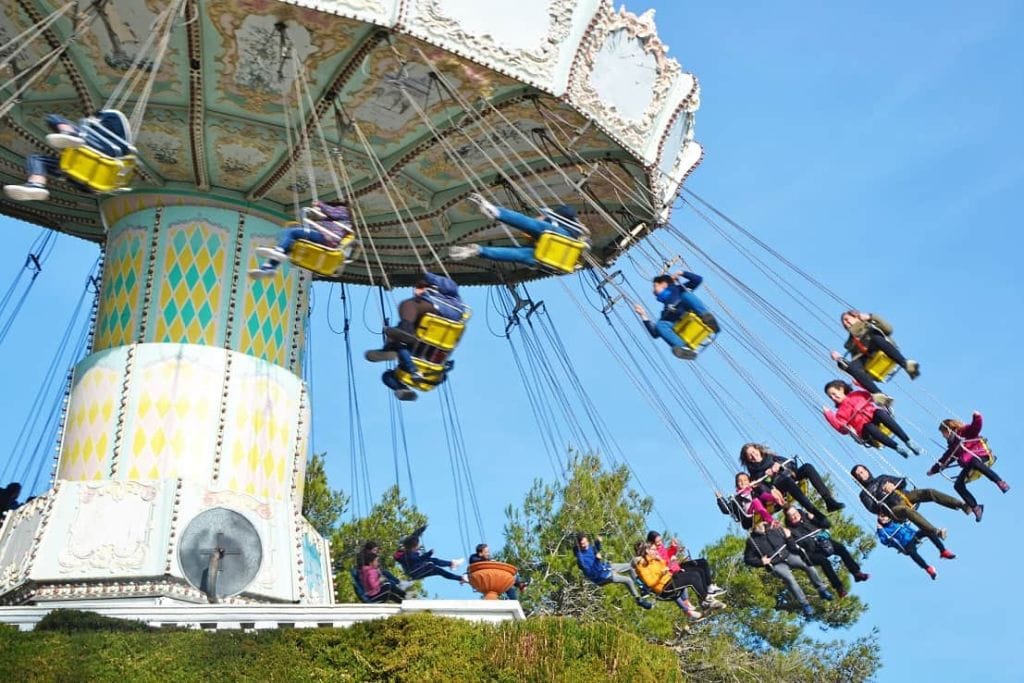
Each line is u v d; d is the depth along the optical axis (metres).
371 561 22.00
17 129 22.80
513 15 20.61
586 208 25.06
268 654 17.78
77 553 21.08
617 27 21.61
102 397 22.62
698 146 24.88
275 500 22.62
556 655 17.62
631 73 22.16
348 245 18.81
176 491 21.62
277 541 22.03
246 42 20.47
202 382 22.72
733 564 31.83
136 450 22.16
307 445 23.98
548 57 21.03
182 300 23.30
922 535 21.17
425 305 18.89
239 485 22.39
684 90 23.20
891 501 21.14
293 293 24.39
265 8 19.64
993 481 21.03
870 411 21.12
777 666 29.89
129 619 18.91
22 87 19.98
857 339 21.33
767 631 31.53
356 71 21.03
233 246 23.75
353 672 17.62
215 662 17.64
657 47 22.31
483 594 19.20
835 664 31.83
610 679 17.48
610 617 28.89
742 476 21.20
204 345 23.09
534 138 22.83
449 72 20.98
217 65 21.05
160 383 22.58
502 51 20.70
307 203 24.23
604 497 31.33
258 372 23.22
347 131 22.45
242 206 23.97
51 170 17.80
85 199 25.38
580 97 21.55
